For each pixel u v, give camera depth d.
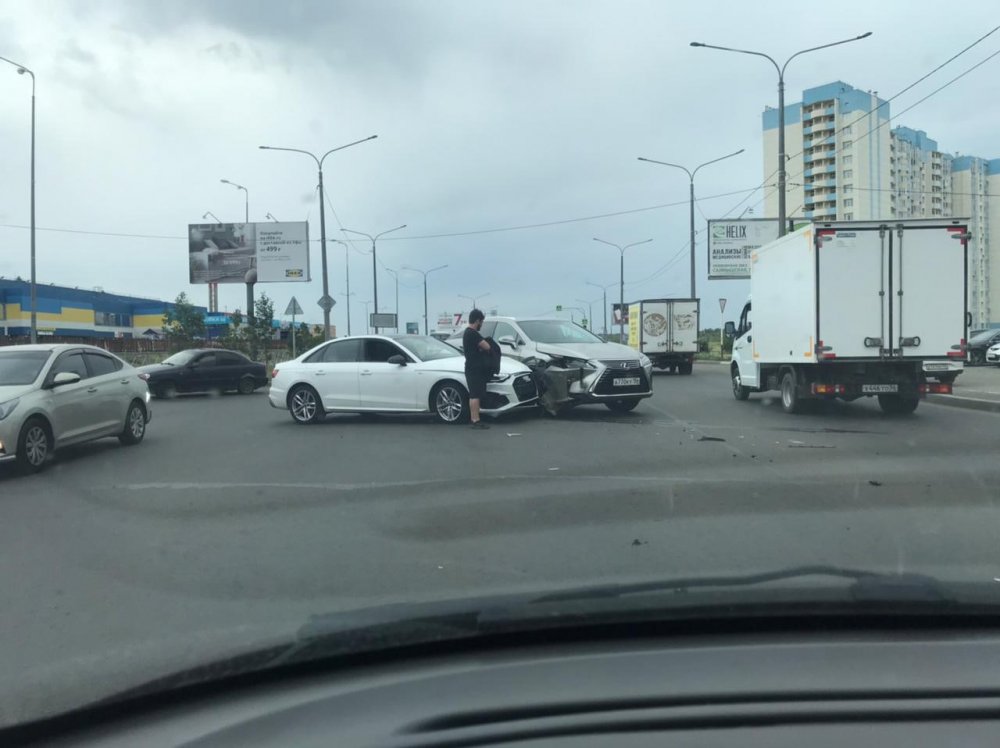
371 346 13.65
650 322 30.47
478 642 3.33
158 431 13.63
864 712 2.78
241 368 24.38
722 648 3.28
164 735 2.86
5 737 2.94
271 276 44.16
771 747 2.60
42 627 4.34
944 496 7.53
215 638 4.01
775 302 14.69
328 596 4.77
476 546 5.89
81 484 8.66
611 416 14.08
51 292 61.34
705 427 12.55
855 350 12.83
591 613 3.38
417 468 9.19
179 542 6.19
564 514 6.87
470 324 12.36
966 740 2.65
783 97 23.62
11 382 9.69
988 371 25.41
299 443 11.56
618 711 2.79
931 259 12.80
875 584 3.75
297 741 2.73
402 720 2.80
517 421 13.35
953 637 3.40
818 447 10.53
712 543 5.89
